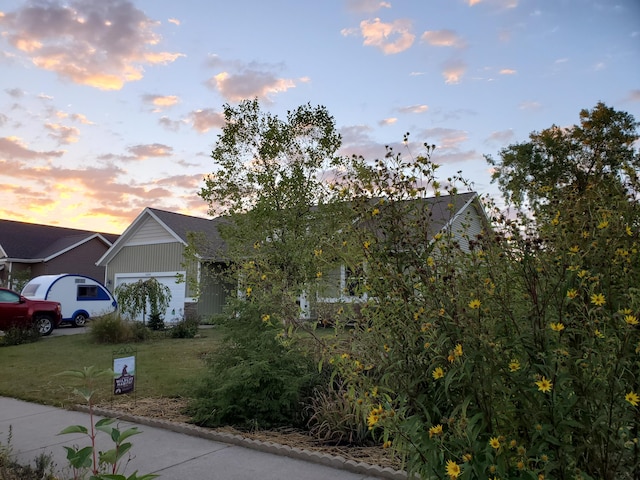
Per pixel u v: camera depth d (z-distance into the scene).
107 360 10.67
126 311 17.00
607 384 1.91
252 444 4.85
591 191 2.73
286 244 9.01
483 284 2.27
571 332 2.07
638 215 2.40
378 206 2.69
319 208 9.44
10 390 7.75
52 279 21.14
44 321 17.05
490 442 1.95
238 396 5.55
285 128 10.34
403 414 2.33
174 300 21.94
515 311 2.21
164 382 8.07
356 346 2.69
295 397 5.54
